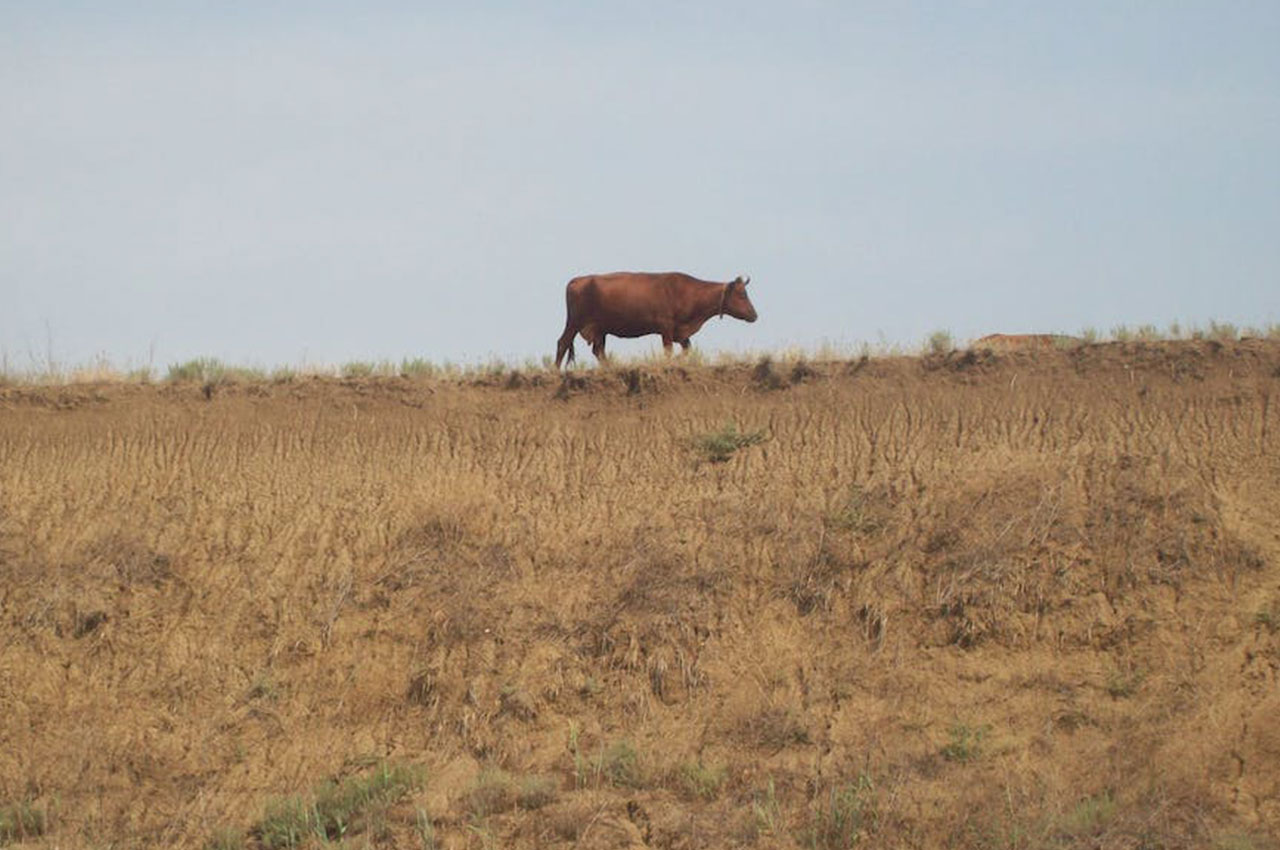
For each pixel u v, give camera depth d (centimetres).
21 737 5297
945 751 4862
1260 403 5928
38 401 6638
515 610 5578
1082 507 5609
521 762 5044
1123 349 6222
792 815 4600
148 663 5528
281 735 5250
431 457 6334
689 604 5488
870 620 5369
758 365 6475
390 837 4591
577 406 6469
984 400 6150
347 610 5656
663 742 5059
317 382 6656
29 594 5781
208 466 6381
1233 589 5259
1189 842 4294
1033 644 5216
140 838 4769
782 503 5872
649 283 7819
